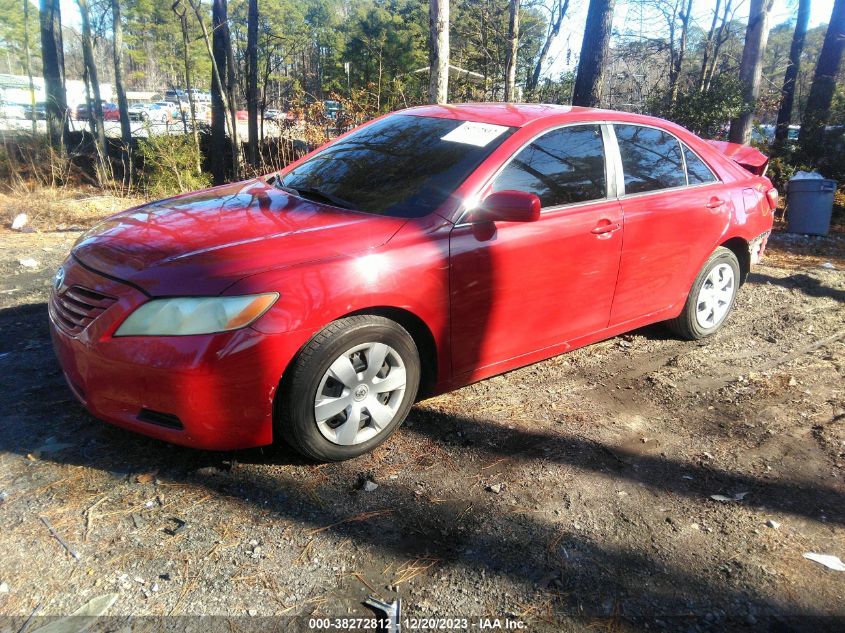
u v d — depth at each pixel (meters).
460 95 15.15
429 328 3.16
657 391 4.04
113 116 33.53
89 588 2.21
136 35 35.22
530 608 2.24
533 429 3.47
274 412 2.82
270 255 2.76
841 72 13.97
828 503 2.95
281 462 3.02
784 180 11.90
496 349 3.52
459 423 3.48
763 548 2.62
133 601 2.17
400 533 2.58
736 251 5.04
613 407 3.79
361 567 2.39
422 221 3.15
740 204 4.75
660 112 12.35
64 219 9.19
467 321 3.31
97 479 2.81
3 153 13.42
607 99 19.11
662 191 4.23
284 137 12.23
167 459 2.98
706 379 4.25
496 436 3.38
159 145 13.12
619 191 3.96
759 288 6.50
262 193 3.67
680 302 4.57
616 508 2.83
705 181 4.59
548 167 3.62
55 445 3.04
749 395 4.02
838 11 12.96
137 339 2.61
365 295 2.86
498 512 2.75
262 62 29.45
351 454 3.03
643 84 19.00
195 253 2.76
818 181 9.91
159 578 2.28
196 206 3.43
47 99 18.31
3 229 8.31
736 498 2.95
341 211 3.28
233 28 27.33
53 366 3.86
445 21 7.84
